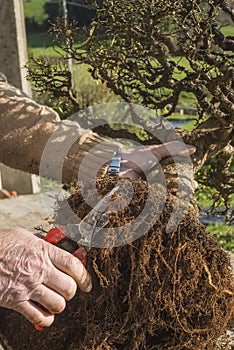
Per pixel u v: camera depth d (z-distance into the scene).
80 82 4.06
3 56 2.57
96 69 1.25
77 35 1.22
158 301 0.90
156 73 1.24
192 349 0.92
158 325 0.92
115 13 1.11
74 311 0.97
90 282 0.91
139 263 0.90
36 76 1.37
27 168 1.26
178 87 1.20
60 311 0.90
